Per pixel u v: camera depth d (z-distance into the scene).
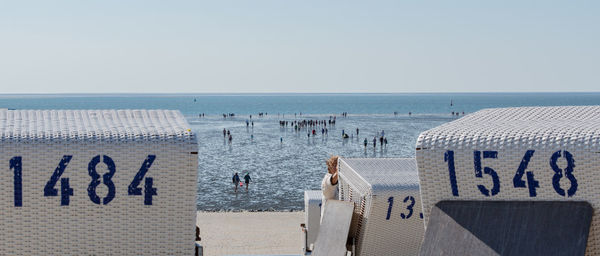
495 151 2.14
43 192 2.38
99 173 2.39
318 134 69.94
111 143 2.40
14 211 2.38
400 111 170.25
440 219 2.14
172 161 2.42
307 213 9.18
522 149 2.13
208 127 83.00
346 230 4.03
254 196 24.48
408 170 4.78
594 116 2.43
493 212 2.12
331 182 4.40
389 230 4.35
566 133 2.13
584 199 2.09
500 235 2.07
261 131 74.75
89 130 2.46
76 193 2.40
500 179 2.14
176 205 2.45
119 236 2.44
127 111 2.81
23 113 2.71
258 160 39.88
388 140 60.25
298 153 45.31
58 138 2.39
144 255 2.46
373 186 4.27
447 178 2.18
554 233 2.05
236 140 59.19
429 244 2.10
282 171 33.53
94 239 2.43
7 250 2.38
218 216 17.77
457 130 2.24
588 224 2.05
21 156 2.35
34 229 2.40
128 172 2.41
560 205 2.10
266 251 13.01
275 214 18.25
